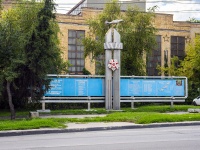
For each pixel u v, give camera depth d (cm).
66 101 2619
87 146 1139
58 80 2609
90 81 2680
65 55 4291
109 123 1797
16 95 2275
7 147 1148
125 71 3341
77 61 4369
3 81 1980
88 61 4419
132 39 3353
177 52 4862
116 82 2662
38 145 1180
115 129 1673
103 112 2548
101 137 1377
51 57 2152
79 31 4388
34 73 2142
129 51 3381
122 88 2777
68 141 1271
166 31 4809
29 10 2762
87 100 2670
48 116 2295
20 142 1272
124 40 3356
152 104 3259
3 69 1988
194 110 2600
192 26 4947
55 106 2834
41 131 1548
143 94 2825
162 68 4372
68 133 1550
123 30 3403
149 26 3475
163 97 2869
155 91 2852
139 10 3556
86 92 2667
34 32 2072
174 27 4859
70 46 4338
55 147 1127
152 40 3416
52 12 2158
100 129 1648
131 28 3391
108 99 2658
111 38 2670
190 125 1814
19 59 1998
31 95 2228
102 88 2700
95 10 4434
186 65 4056
